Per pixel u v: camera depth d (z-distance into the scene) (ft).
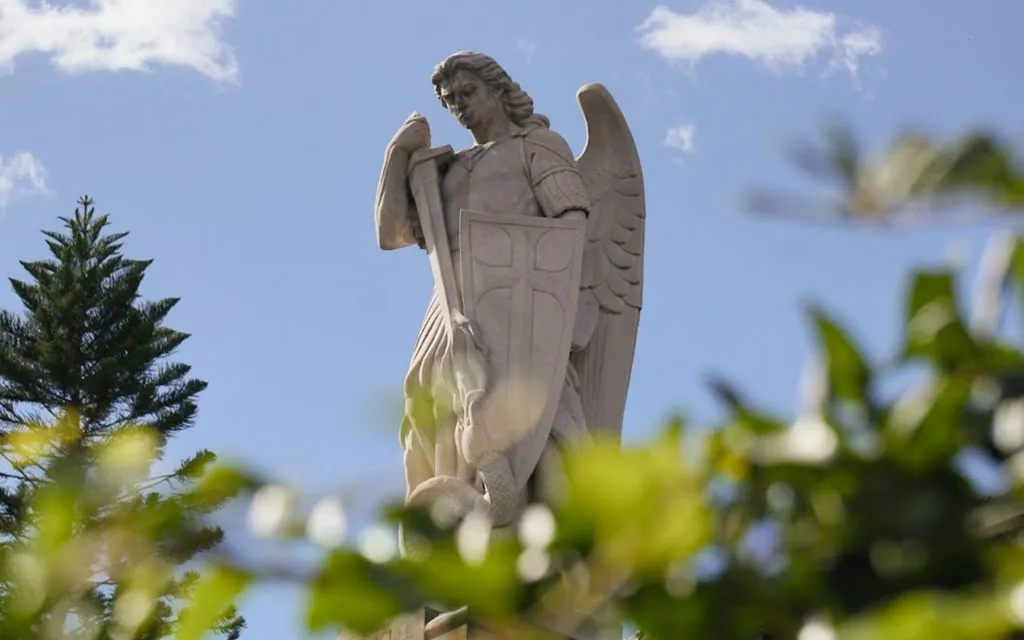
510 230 51.52
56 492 15.48
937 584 14.30
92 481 15.53
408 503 15.49
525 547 14.58
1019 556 13.91
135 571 15.47
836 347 14.84
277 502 15.17
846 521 14.62
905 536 14.43
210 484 15.35
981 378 14.49
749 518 14.87
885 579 14.46
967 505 14.42
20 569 15.42
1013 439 14.23
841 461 14.64
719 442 14.88
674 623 14.73
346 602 14.82
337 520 15.11
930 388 14.62
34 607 15.34
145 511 15.35
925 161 13.24
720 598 14.73
